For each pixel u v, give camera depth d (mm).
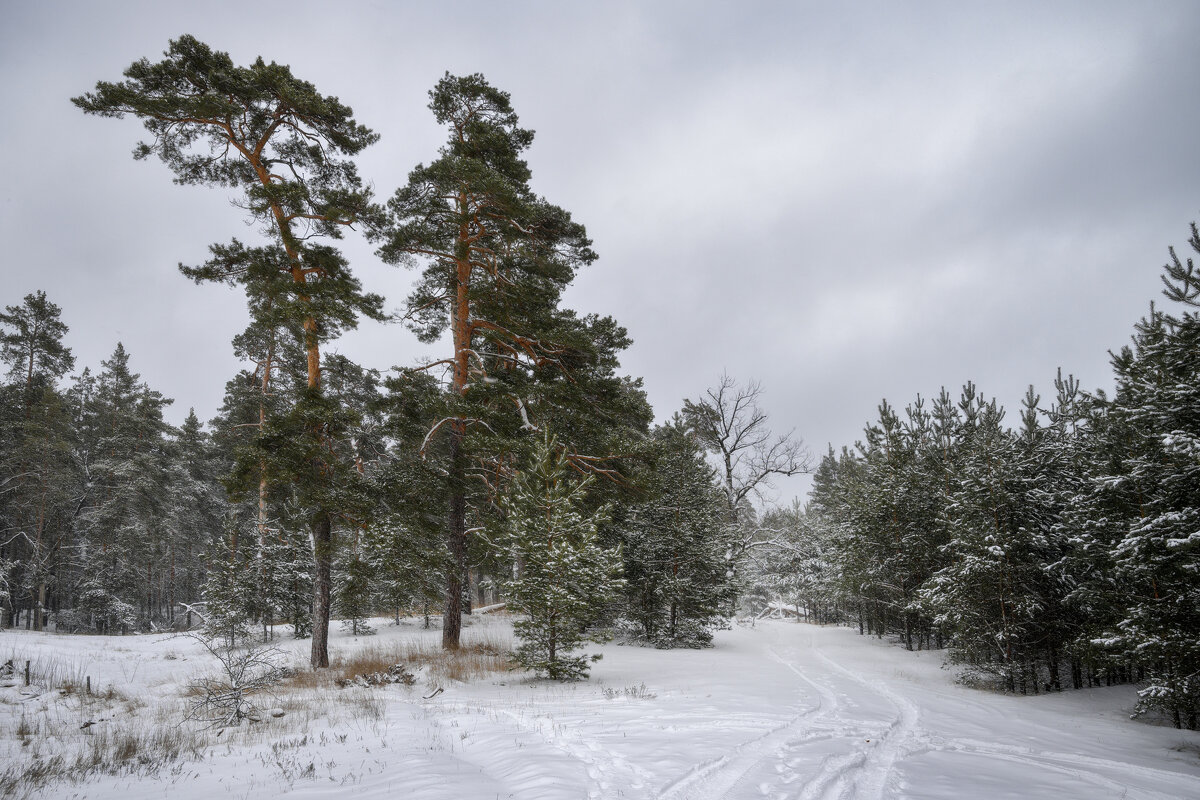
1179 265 12000
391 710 12195
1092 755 9625
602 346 23516
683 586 25641
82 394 46688
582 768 7566
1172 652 12055
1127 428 14219
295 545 29188
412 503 19094
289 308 17656
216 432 35344
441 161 19281
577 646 16781
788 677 17562
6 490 36188
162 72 17531
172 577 46625
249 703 13023
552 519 17125
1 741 10875
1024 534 17391
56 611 44844
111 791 7109
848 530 29188
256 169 19094
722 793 6512
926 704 13945
